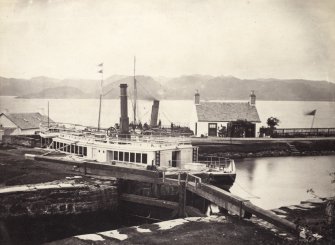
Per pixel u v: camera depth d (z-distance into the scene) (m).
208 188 24.02
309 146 50.00
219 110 50.22
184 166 29.83
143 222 26.16
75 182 27.09
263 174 38.09
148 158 29.64
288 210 25.36
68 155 35.34
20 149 40.03
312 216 23.81
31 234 23.66
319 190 32.31
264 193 31.31
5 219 23.12
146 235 19.59
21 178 28.08
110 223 25.95
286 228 19.27
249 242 18.77
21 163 33.19
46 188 24.55
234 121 49.47
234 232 20.02
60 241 18.88
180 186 25.30
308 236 18.84
